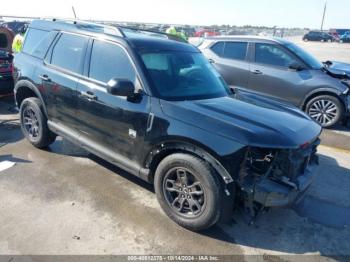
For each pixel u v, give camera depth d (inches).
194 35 1101.1
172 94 139.9
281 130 125.3
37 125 197.9
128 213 141.3
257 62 298.4
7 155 191.3
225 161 117.2
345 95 271.4
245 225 138.3
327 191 171.9
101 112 152.6
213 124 121.6
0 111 276.7
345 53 1080.8
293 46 296.8
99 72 157.4
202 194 125.1
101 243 122.5
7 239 121.5
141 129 136.7
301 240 132.0
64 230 128.3
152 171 140.9
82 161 188.1
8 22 733.3
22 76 197.5
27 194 151.4
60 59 179.5
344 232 138.8
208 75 166.1
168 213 136.9
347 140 257.9
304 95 282.8
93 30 169.0
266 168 120.7
